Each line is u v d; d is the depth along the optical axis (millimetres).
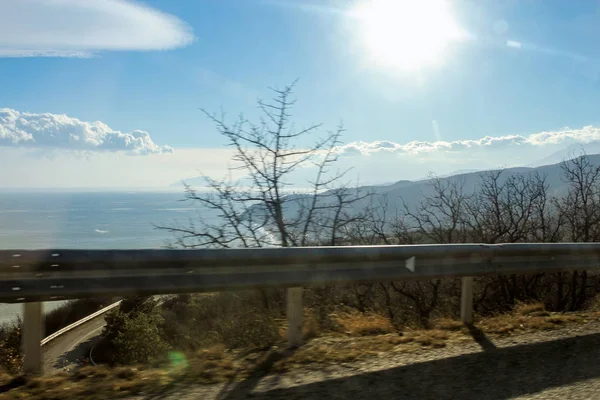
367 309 8492
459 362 4805
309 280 5336
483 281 10211
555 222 12352
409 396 3906
